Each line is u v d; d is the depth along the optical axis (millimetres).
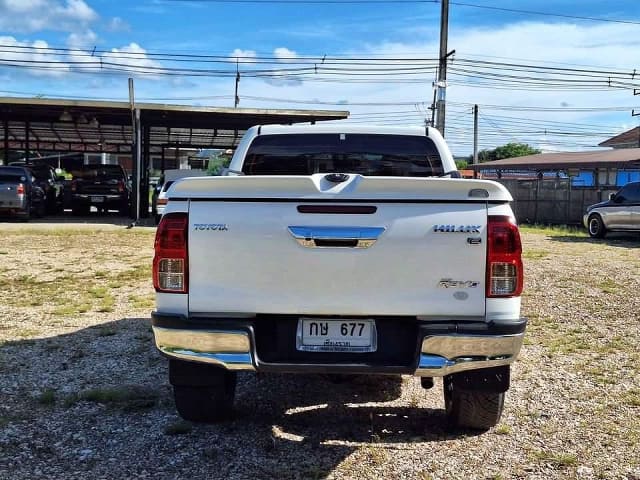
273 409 4848
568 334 7145
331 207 3758
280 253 3775
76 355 6105
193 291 3820
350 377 5598
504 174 44719
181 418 4566
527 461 3975
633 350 6504
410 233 3748
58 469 3807
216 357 3803
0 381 5336
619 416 4727
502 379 4031
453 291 3770
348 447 4160
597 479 3754
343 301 3783
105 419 4562
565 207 27141
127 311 8031
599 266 12148
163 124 25906
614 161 28594
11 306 8234
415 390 5316
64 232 17703
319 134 5777
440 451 4109
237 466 3873
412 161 5859
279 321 3898
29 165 26328
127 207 25484
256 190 3770
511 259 3758
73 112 23484
